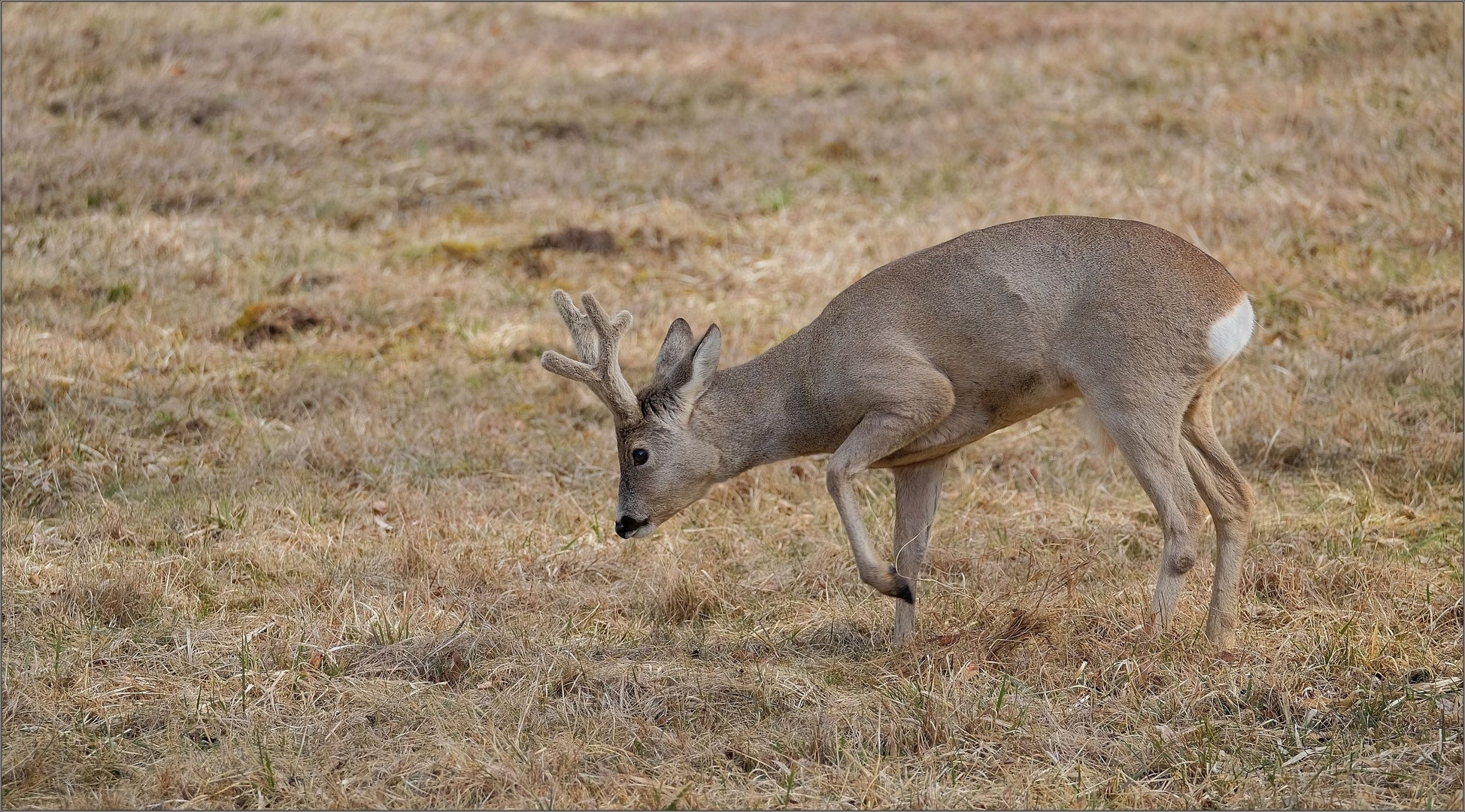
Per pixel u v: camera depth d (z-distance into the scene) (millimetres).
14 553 14828
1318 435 17578
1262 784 10195
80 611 13477
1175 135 29906
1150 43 35844
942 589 14312
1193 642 12383
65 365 20016
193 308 22656
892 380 12680
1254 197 25719
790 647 13188
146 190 27453
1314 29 34781
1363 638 12453
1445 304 21094
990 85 33781
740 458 13531
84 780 10586
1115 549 15297
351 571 14633
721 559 15180
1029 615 12766
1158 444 12508
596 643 13273
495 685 12180
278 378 20297
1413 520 15617
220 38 36719
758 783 10492
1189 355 12547
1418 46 32844
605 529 16125
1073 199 26188
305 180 28828
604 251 25531
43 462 17234
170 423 18656
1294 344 20828
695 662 12695
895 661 12516
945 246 13219
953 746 10922
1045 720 11188
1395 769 10305
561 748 10836
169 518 15875
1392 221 24438
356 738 11180
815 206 27312
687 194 28250
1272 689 11500
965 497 16891
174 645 13023
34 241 24641
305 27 38938
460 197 28281
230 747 10984
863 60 36688
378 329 22375
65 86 32500
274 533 15656
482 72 36438
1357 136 28094
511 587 14414
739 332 21406
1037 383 12945
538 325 22547
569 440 18656
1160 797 10102
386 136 31188
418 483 17125
